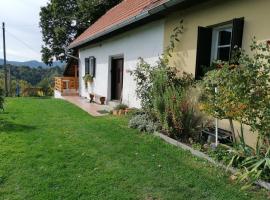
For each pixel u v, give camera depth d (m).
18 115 9.50
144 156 5.10
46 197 3.56
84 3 23.27
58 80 20.03
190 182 4.02
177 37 7.49
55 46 28.23
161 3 6.96
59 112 10.41
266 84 4.07
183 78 6.98
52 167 4.52
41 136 6.46
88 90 15.69
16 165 4.58
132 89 10.12
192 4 6.81
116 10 15.24
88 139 6.23
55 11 26.77
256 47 4.38
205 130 5.95
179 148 5.53
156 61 8.16
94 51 14.50
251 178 3.87
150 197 3.60
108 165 4.65
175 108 5.94
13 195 3.61
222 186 3.91
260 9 5.07
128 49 10.45
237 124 5.50
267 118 3.96
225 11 5.90
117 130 7.05
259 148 4.27
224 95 4.39
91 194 3.65
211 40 6.62
